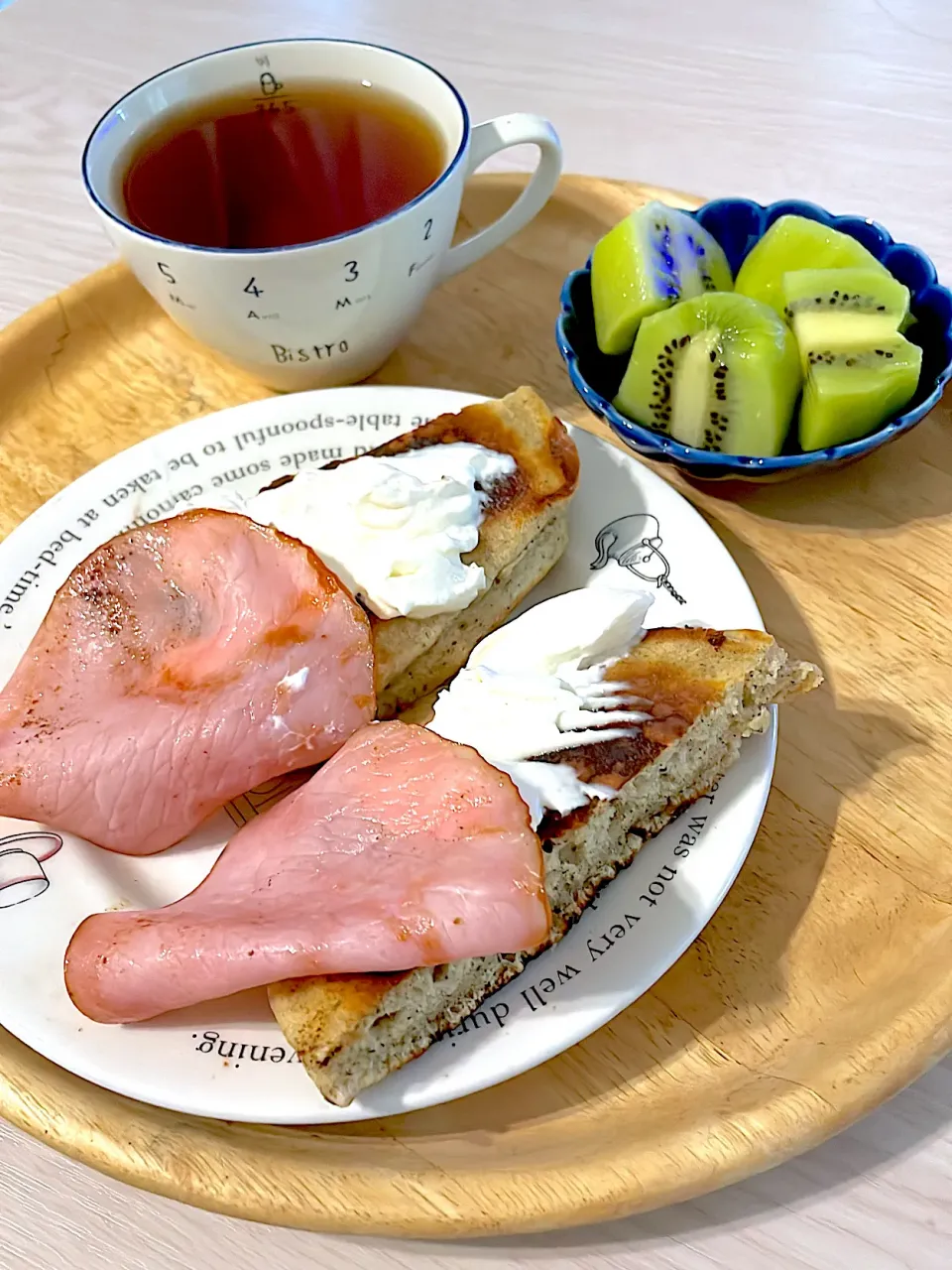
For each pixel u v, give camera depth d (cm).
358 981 20
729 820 23
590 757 23
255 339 31
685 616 26
